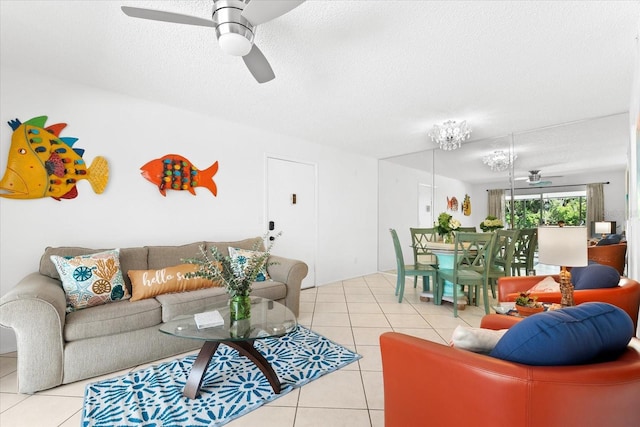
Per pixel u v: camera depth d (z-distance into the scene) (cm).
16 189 233
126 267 255
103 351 196
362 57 215
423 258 427
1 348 227
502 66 227
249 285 192
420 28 182
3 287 229
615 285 189
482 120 349
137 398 169
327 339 254
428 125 370
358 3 161
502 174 416
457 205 462
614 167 333
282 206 414
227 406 163
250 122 363
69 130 255
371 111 322
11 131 233
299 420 153
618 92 273
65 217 254
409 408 108
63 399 170
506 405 82
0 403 165
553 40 193
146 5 166
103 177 271
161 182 304
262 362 183
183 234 321
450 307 349
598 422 76
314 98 289
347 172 514
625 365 80
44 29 185
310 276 450
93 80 254
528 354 85
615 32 184
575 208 359
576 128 356
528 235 391
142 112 294
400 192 544
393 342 114
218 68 234
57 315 182
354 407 164
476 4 162
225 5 147
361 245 540
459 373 92
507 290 231
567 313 90
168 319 221
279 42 196
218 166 348
